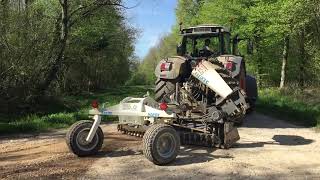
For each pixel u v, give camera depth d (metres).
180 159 7.48
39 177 6.27
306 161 7.37
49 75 16.36
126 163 7.16
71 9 18.88
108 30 28.25
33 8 16.64
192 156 7.71
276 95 19.78
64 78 24.84
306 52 21.88
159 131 6.92
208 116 8.13
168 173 6.57
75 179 6.19
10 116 13.70
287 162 7.30
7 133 10.59
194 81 9.19
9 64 14.76
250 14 22.94
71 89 28.11
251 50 13.25
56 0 19.02
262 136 9.85
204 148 8.36
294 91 20.03
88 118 12.78
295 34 21.23
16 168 6.78
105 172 6.59
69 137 7.48
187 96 9.16
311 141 9.23
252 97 14.02
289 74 25.94
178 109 8.79
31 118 13.39
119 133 10.03
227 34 12.52
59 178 6.23
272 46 24.80
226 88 8.27
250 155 7.81
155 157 6.89
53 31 16.78
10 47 14.66
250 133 10.30
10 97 15.06
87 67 31.52
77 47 25.06
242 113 8.45
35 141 9.32
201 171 6.69
